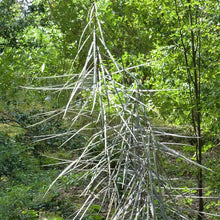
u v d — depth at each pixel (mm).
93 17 2436
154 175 2641
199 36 5684
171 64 5805
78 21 9727
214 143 6488
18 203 5719
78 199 6641
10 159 6770
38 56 9078
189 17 5703
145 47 8617
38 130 7953
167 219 2615
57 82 9281
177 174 5684
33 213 5797
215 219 5508
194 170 5660
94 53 2271
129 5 6266
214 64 5742
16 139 7867
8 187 6410
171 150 2641
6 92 7758
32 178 6977
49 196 6199
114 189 2631
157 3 5785
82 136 7727
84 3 9688
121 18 7336
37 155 7770
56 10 9781
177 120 5984
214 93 5387
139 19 6203
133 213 2812
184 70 5832
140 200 2779
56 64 9492
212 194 6215
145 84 5723
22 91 8211
